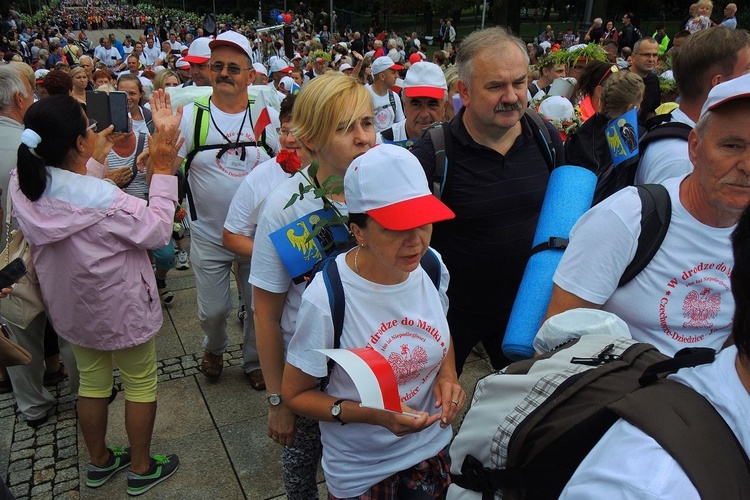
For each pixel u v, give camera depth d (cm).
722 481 75
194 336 410
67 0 8475
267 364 188
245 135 336
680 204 157
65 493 268
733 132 138
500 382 117
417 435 164
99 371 254
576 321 134
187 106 337
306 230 178
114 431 309
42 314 297
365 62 811
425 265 164
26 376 302
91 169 262
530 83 641
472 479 117
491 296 254
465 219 240
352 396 158
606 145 252
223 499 264
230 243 271
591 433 95
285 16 2941
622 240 157
